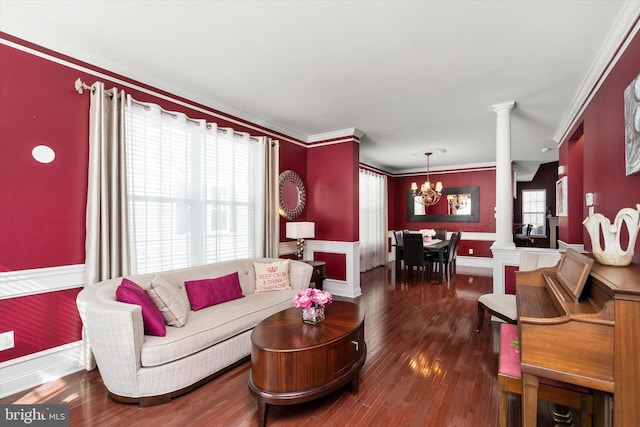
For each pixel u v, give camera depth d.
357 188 4.78
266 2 1.86
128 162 2.67
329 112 3.86
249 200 3.90
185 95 3.22
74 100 2.40
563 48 2.35
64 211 2.34
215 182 3.46
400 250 5.89
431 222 7.98
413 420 1.82
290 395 1.77
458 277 5.99
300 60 2.58
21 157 2.14
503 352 1.76
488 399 2.02
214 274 3.05
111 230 2.53
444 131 4.68
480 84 3.01
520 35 2.19
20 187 2.14
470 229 7.47
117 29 2.17
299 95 3.33
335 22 2.06
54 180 2.30
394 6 1.89
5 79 2.08
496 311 2.86
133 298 2.05
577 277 1.53
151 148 2.86
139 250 2.78
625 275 1.37
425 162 7.31
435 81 2.96
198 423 1.80
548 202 8.56
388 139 5.16
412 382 2.23
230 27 2.13
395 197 8.53
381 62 2.60
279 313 2.47
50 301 2.27
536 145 5.46
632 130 1.90
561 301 1.46
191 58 2.56
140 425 1.78
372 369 2.43
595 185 2.79
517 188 9.10
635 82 1.84
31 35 2.18
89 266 2.38
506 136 3.47
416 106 3.63
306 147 5.08
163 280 2.46
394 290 5.00
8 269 2.09
